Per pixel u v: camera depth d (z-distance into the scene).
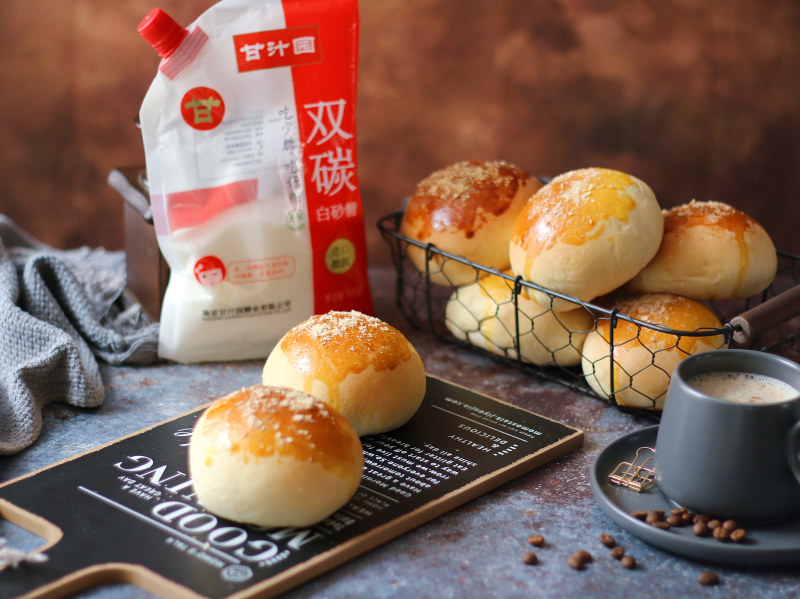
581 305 0.69
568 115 0.96
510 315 0.74
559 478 0.63
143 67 1.00
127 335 0.81
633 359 0.68
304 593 0.54
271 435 0.55
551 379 0.75
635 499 0.59
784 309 0.64
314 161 0.77
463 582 0.55
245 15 0.73
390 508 0.58
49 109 1.01
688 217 0.70
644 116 0.95
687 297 0.70
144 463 0.63
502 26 0.94
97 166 1.03
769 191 0.95
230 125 0.75
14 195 1.04
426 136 0.99
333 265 0.79
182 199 0.75
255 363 0.79
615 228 0.67
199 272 0.76
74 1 0.98
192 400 0.73
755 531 0.56
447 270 0.77
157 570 0.54
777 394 0.57
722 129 0.94
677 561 0.56
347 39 0.76
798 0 0.89
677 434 0.56
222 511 0.56
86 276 0.88
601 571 0.56
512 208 0.76
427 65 0.97
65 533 0.56
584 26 0.93
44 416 0.70
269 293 0.78
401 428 0.67
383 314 0.88
